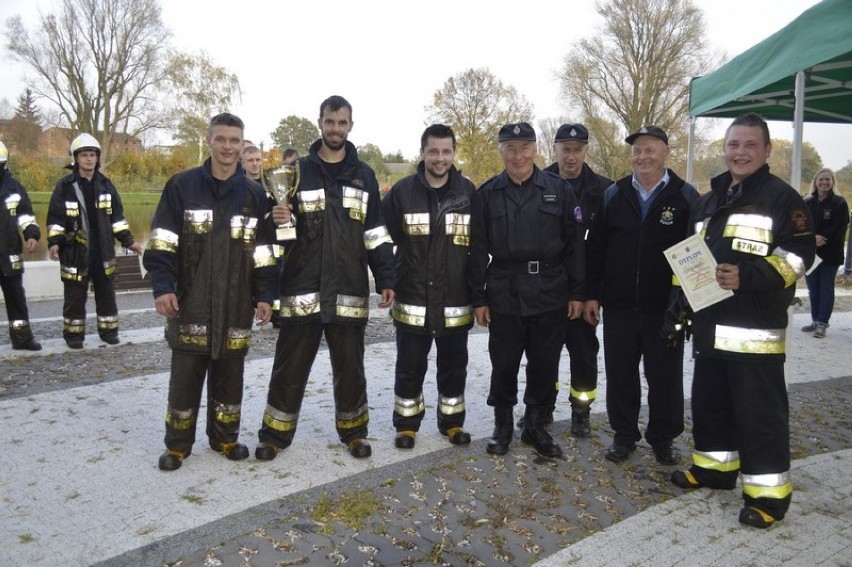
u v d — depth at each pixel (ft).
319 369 21.58
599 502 12.41
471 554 10.44
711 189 12.71
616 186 14.30
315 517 11.51
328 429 15.99
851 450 15.03
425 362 14.88
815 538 11.06
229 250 13.16
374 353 24.29
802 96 17.26
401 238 14.30
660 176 13.91
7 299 23.36
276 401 14.07
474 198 14.33
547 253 14.03
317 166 13.41
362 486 12.80
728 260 11.79
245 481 12.95
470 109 120.26
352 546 10.61
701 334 12.19
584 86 105.29
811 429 16.58
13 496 12.26
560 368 22.36
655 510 12.00
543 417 14.85
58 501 12.07
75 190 23.63
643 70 102.17
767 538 11.05
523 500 12.36
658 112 101.91
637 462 14.37
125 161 101.55
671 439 14.35
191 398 13.47
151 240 12.82
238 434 14.65
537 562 10.26
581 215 14.35
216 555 10.29
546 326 14.26
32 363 22.16
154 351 24.09
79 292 24.09
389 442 15.20
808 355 25.09
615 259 14.16
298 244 13.46
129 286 41.16
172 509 11.77
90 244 24.18
